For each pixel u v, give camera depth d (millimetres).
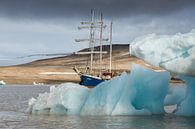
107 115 27047
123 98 27375
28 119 26297
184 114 27531
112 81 27875
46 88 118625
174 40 25453
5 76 192500
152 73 28188
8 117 27781
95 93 27891
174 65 24922
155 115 27703
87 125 23109
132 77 27641
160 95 28406
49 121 24984
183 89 30516
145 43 26266
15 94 73500
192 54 23953
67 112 28203
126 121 24516
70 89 28453
